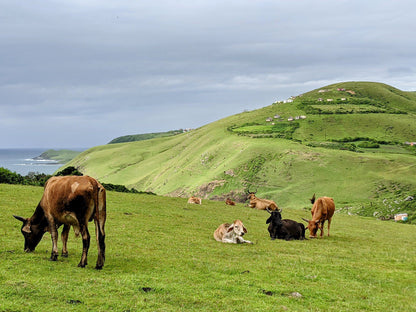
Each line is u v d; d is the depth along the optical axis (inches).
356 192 5073.8
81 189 413.7
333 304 375.9
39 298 331.3
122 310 321.4
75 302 328.8
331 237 877.2
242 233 688.4
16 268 409.7
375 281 470.3
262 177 6195.9
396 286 454.0
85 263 428.1
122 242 595.8
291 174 6058.1
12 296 329.7
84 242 421.1
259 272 470.0
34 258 451.2
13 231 597.3
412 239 1005.8
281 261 542.6
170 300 349.4
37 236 481.4
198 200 1301.7
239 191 5925.2
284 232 771.4
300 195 5369.1
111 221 780.0
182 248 592.7
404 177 5241.1
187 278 420.5
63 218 431.8
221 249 611.8
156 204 1110.4
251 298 370.0
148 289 370.9
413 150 7495.1
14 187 1109.1
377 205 4185.5
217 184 6402.6
